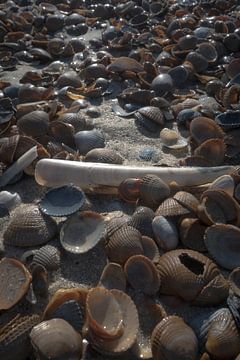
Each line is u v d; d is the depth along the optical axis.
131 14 0.55
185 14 0.53
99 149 0.30
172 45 0.45
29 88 0.37
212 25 0.50
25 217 0.24
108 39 0.49
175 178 0.27
